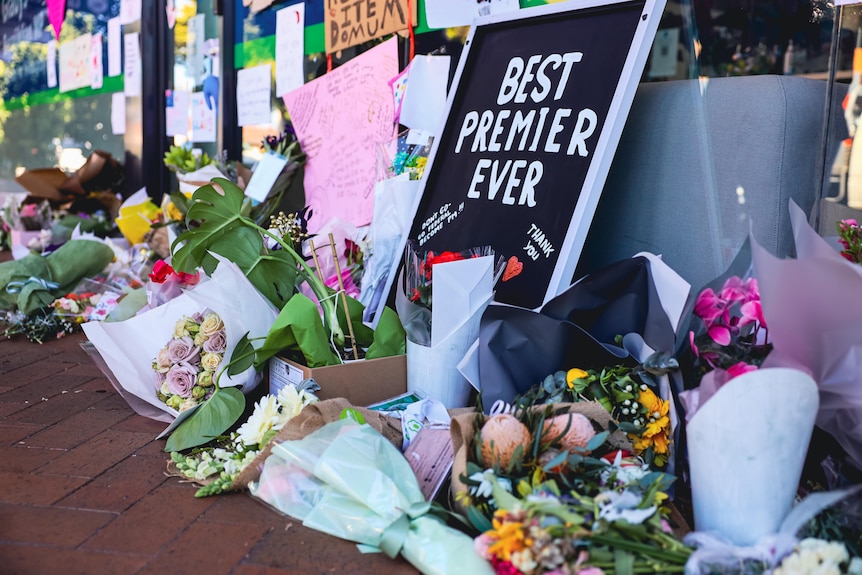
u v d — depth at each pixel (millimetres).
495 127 2930
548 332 2172
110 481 2336
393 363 2615
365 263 3254
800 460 1698
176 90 5980
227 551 1922
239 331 2686
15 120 8305
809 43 3396
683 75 3586
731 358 1975
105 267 4809
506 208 2760
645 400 2023
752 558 1604
